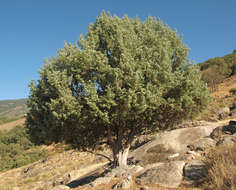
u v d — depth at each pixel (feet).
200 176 22.53
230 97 124.16
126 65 32.65
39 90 37.14
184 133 59.67
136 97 31.91
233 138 35.73
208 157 24.03
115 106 32.94
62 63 36.14
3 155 179.63
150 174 25.90
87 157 97.81
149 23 44.88
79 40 38.37
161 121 43.65
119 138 42.86
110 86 33.01
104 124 37.58
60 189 29.09
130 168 31.53
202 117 94.07
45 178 80.79
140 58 36.78
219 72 209.97
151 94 32.78
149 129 44.04
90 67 33.86
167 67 35.53
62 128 36.58
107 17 41.09
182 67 43.11
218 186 18.37
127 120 40.68
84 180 52.29
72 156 109.09
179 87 37.83
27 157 158.30
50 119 33.81
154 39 39.34
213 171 20.74
